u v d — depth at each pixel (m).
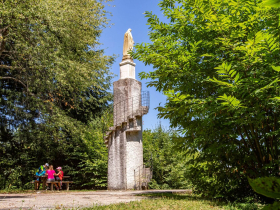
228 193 7.83
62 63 14.85
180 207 6.02
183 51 6.84
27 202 7.54
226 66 3.75
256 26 5.76
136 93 16.34
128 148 15.41
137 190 14.51
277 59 5.17
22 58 15.32
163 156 20.52
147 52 7.34
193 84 6.98
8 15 12.55
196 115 6.96
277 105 5.48
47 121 17.33
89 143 20.36
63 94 19.41
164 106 7.59
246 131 6.73
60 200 8.26
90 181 21.12
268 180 0.60
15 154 19.52
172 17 7.32
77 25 18.47
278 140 6.61
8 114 18.08
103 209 5.73
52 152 19.97
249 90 5.52
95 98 22.08
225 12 6.55
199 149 7.89
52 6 14.56
